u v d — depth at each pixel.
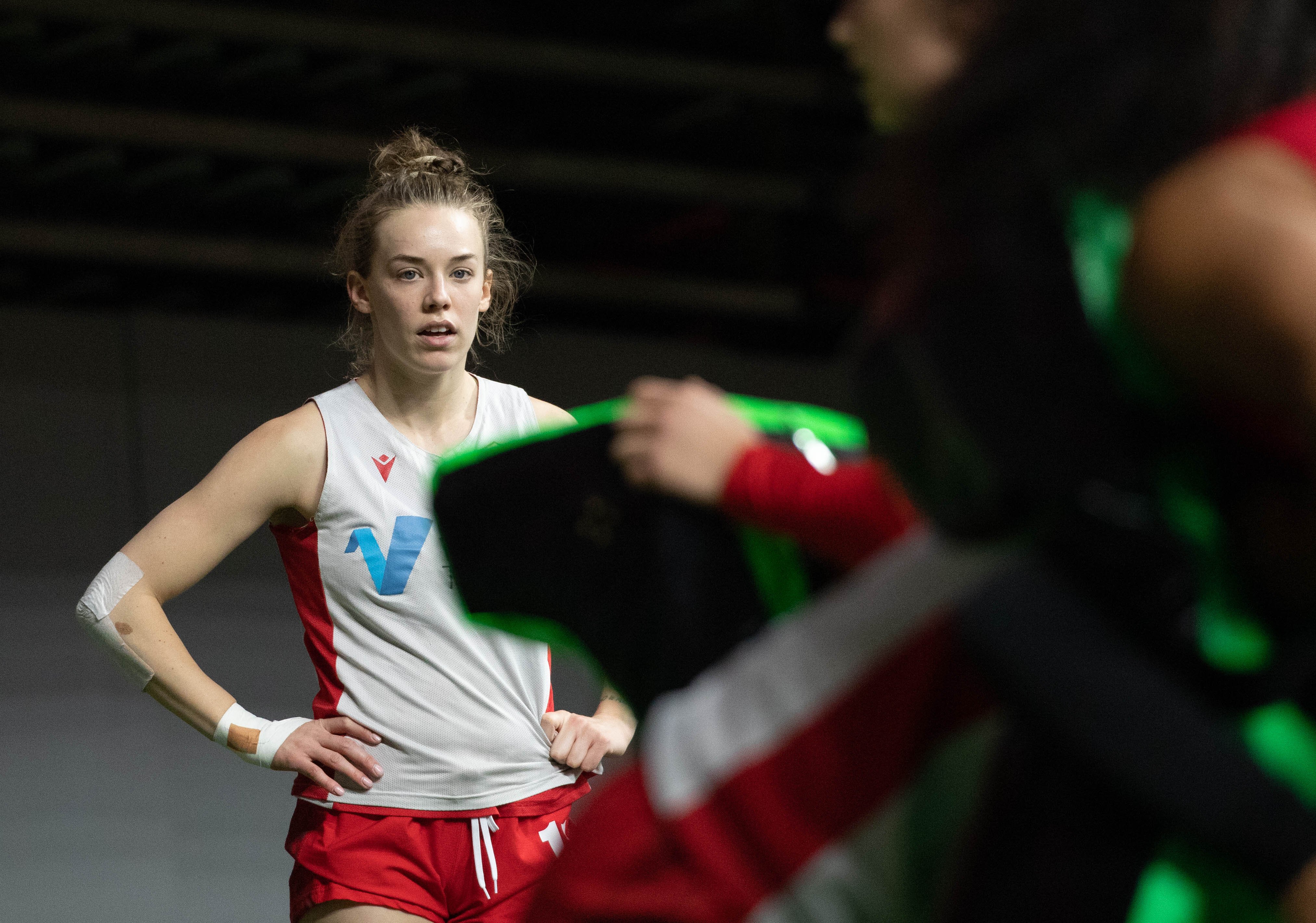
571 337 23.00
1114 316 2.25
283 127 21.42
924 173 2.46
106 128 20.50
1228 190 2.11
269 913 12.64
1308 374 2.03
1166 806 2.18
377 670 7.38
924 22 2.74
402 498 7.53
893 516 3.09
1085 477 2.28
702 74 22.20
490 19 21.36
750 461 3.21
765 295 24.52
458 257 7.64
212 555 7.62
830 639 2.59
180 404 20.41
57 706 15.99
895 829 2.51
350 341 8.54
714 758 2.63
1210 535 2.27
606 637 3.90
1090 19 2.38
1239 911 2.25
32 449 19.27
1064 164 2.34
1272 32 2.35
